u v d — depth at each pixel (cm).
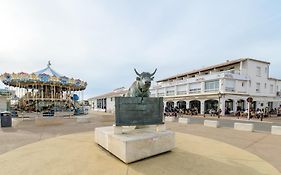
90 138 747
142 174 382
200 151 562
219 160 479
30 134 873
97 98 4641
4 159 473
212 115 2611
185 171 400
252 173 396
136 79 636
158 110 603
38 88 2356
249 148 625
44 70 2323
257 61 3061
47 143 654
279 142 724
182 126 1263
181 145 640
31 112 2000
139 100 575
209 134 912
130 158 448
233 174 388
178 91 3612
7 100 2308
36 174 379
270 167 435
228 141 738
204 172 396
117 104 545
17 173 383
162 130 599
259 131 1051
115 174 381
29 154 515
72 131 979
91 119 1700
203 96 2941
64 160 464
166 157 499
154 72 626
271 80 3288
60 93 2531
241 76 2844
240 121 1855
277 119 2133
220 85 2727
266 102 3136
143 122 575
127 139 460
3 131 970
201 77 3073
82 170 400
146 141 487
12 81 1995
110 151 521
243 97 2806
